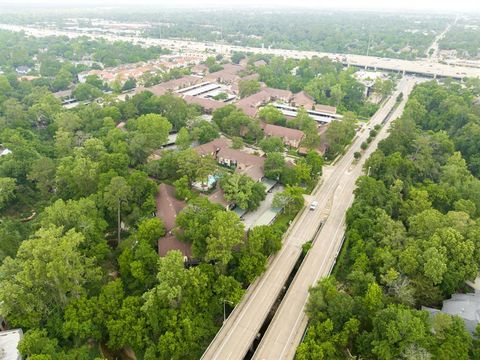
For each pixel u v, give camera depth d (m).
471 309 82.56
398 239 98.62
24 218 122.50
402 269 89.94
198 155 135.12
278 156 140.38
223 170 147.75
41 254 78.12
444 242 92.81
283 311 87.19
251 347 81.69
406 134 151.50
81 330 76.69
